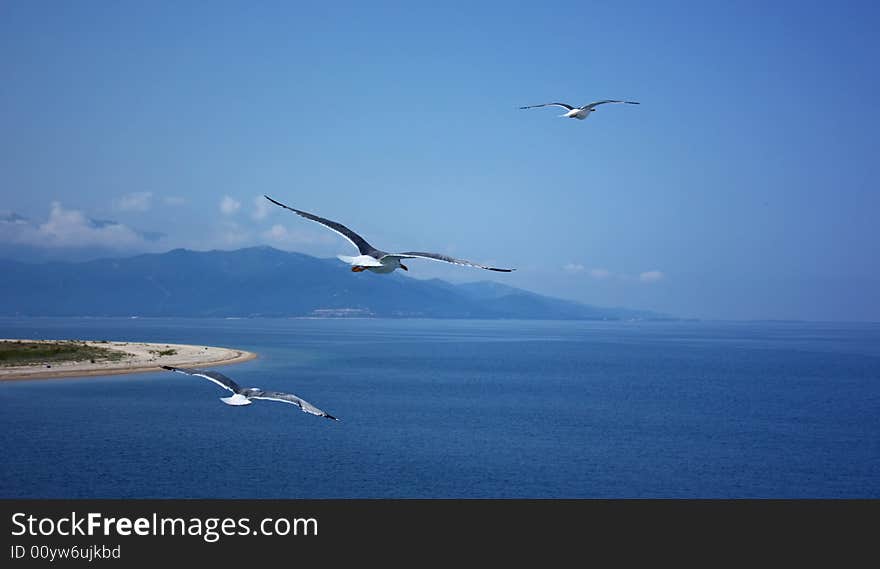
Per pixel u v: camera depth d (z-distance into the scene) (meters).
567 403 98.81
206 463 57.56
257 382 115.12
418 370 150.25
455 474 55.88
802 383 132.62
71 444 63.19
